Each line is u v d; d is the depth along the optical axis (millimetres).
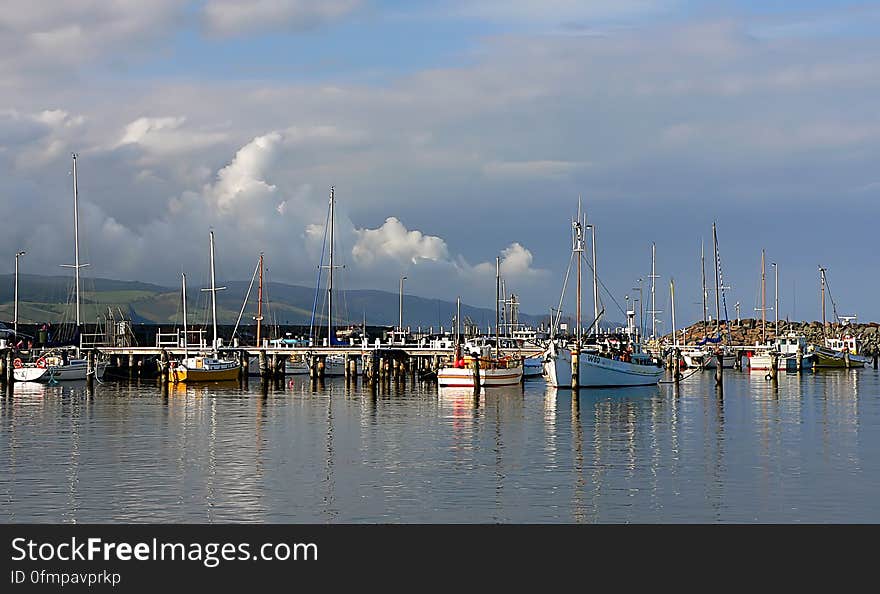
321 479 50250
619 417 80250
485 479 50219
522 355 143625
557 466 54094
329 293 144500
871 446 61938
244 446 61938
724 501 45406
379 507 44344
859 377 144375
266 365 130625
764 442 63938
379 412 84750
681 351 175125
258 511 43719
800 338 172625
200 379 126000
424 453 58875
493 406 90750
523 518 42781
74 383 125438
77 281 137375
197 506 44438
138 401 97250
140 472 52094
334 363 142500
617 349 123438
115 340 164250
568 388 111000
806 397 102812
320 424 74812
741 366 174750
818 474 51594
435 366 133000
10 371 122125
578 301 117938
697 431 70000
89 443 63281
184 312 153375
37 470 52594
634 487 48281
